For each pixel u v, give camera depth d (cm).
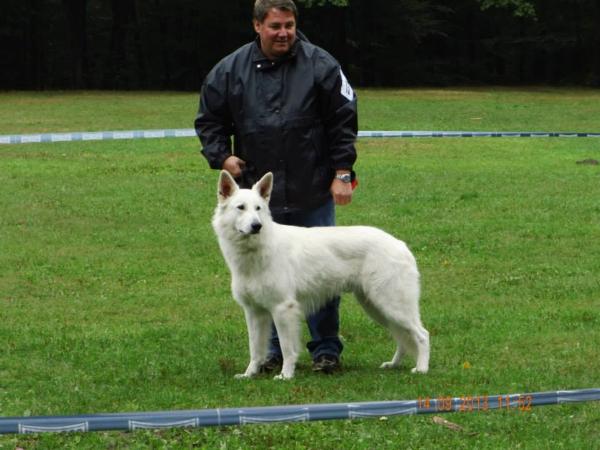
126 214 1562
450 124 3170
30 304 1015
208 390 685
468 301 1014
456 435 580
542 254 1260
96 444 566
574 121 3331
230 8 5588
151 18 5644
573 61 6206
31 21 5434
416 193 1762
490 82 6203
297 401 651
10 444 565
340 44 5684
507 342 833
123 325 916
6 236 1392
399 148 2466
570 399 581
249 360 784
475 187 1841
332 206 767
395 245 735
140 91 5234
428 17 5856
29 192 1752
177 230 1442
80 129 2905
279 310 713
